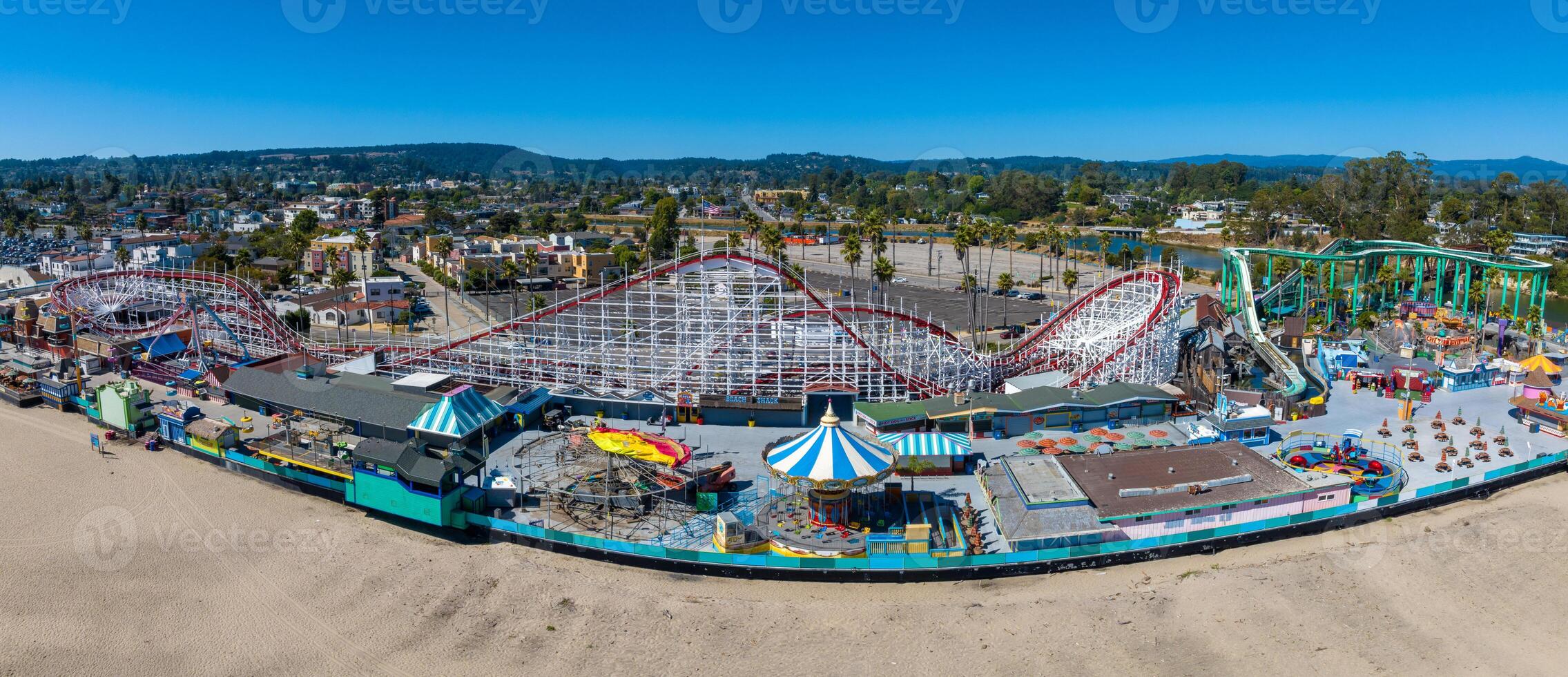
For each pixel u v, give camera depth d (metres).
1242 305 136.38
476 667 53.00
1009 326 162.88
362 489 72.06
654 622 57.88
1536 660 53.25
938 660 53.69
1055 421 92.62
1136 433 89.62
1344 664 52.97
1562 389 107.50
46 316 131.12
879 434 89.44
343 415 89.88
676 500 74.12
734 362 100.00
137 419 91.19
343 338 150.38
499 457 83.94
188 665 53.09
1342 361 116.00
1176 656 53.84
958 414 90.06
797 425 94.62
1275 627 56.81
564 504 72.44
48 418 98.94
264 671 52.59
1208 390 99.06
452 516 69.50
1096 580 63.00
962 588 62.03
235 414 98.75
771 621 58.00
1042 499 67.81
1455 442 88.88
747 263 99.69
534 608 59.41
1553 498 76.12
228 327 122.75
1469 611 58.44
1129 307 111.00
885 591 61.81
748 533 65.75
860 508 72.12
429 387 95.06
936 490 77.25
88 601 59.72
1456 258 156.75
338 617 58.19
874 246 187.38
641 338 140.88
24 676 51.66
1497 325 141.62
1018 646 55.00
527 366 104.44
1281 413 96.06
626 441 73.75
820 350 98.69
